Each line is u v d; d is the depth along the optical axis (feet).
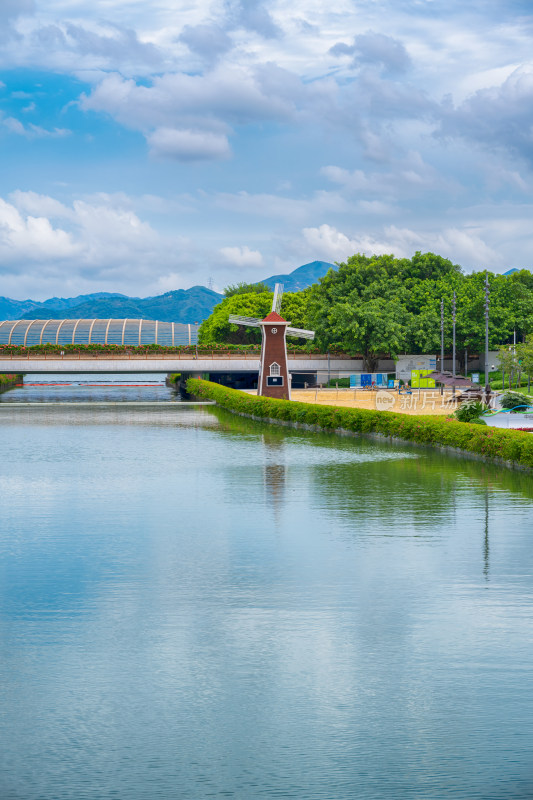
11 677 56.44
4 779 43.68
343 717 50.24
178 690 54.19
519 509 112.16
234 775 44.01
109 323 616.80
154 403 355.77
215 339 522.47
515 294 454.40
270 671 57.00
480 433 169.99
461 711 50.83
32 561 86.63
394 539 94.89
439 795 42.06
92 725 49.52
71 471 155.02
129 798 41.93
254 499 122.42
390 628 65.00
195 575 80.53
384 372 466.29
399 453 179.11
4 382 516.73
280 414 263.90
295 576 79.77
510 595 73.15
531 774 43.93
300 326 497.05
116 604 71.82
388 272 483.10
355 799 41.70
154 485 136.98
